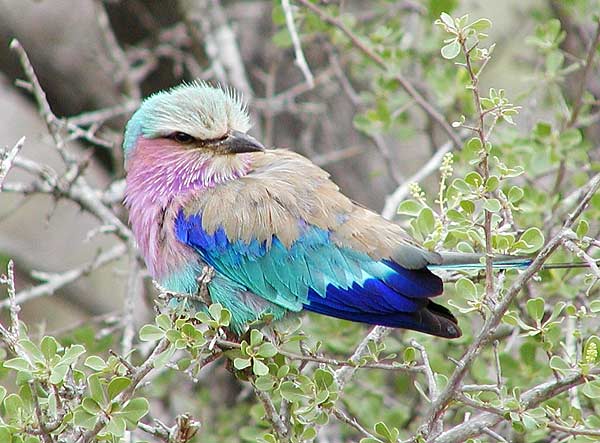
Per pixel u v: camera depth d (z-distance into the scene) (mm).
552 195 12109
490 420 9055
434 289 9883
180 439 8656
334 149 17156
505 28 17797
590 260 8039
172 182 11031
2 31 17156
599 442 8625
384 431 8805
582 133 13688
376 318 10141
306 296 10484
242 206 10688
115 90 17375
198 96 11164
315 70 17266
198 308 10336
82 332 12633
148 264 11273
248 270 10617
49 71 17312
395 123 14602
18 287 18000
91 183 17969
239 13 17422
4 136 19812
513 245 8938
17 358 8227
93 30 17406
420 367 9133
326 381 8812
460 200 9008
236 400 14453
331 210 10609
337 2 15516
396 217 14914
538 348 12055
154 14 16969
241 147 10992
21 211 19141
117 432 8016
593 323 11305
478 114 8750
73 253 18812
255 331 8836
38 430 8203
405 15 16031
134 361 13711
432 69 13812
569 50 15352
